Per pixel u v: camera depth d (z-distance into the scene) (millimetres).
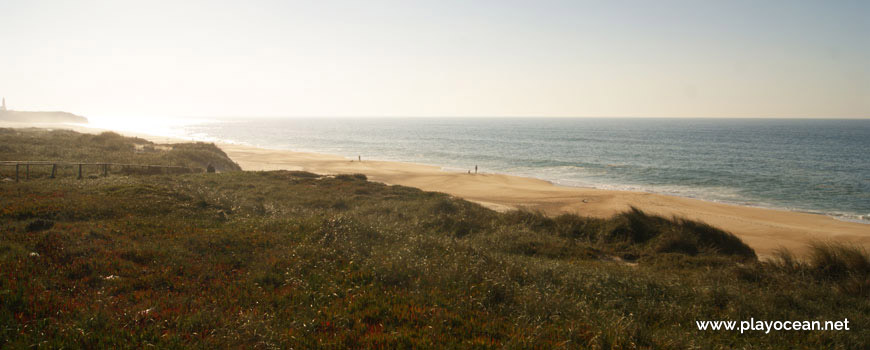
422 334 5301
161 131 155875
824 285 8984
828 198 36438
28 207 11250
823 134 151125
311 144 102750
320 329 5367
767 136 137125
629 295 8008
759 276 9969
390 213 18078
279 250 9234
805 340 6148
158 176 23344
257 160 60094
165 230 10500
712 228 15406
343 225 11469
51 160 27312
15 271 6285
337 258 8570
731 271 10477
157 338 4797
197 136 130375
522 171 54875
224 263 8109
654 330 6191
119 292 6301
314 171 49312
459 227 15914
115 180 18531
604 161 65250
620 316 6605
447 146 95812
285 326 5398
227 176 26875
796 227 25078
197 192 17234
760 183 44344
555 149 87438
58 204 12125
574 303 6973
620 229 15914
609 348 5312
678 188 41781
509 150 85375
